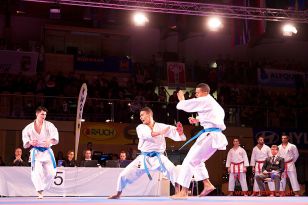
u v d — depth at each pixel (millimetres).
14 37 24016
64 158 17375
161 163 7934
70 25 24750
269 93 22547
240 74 23344
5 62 20469
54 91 19562
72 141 18359
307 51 26766
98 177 11297
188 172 7434
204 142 7293
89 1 14648
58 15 15039
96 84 20344
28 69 20719
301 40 26156
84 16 22859
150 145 7988
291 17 15625
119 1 14797
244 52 26391
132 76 23359
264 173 13570
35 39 24359
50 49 24422
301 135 20062
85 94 13836
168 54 24375
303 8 15836
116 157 16531
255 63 24453
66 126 18375
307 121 20859
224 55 26078
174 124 18922
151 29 26094
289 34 18109
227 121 19859
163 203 6082
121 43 25797
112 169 11398
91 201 7039
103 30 25141
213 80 22422
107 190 11297
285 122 20641
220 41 26125
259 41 25344
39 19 24547
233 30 17125
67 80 20203
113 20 23328
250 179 17203
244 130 19656
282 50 26547
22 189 10773
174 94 20172
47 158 8734
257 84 23500
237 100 21469
